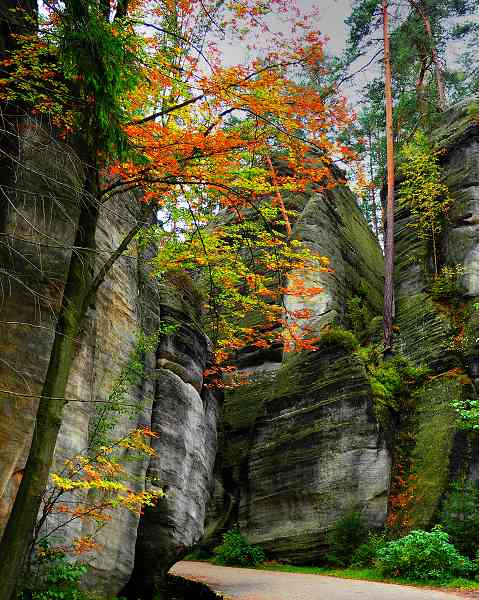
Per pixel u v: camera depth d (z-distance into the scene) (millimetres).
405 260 24375
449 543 14641
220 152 8195
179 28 8664
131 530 11180
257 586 12406
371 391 18766
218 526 20891
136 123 7793
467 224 22344
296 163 9492
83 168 8477
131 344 11938
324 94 9148
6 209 8508
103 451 9414
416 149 25422
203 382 15805
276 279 23469
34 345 8242
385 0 25531
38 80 8172
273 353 23938
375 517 17234
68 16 6895
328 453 18562
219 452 22406
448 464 17234
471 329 19719
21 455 7793
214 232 11812
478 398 18375
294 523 18469
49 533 8125
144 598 12289
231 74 7965
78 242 7727
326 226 26547
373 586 12391
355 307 25234
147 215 8906
